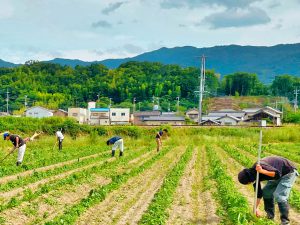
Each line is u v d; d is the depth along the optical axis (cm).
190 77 17512
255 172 1233
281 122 10744
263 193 1273
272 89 19762
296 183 2111
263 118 10112
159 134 3862
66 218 1282
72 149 4066
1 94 15412
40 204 1524
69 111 10512
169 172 2416
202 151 3953
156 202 1521
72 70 19412
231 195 1535
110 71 19600
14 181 1950
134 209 1498
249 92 19438
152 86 17000
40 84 17400
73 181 1948
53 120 5916
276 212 1431
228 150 3891
